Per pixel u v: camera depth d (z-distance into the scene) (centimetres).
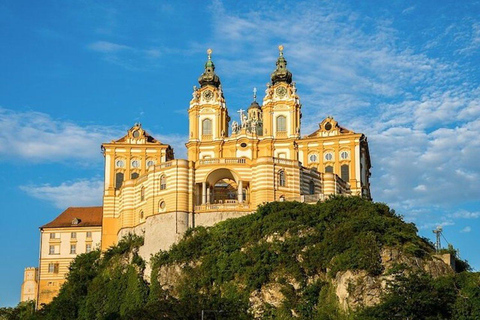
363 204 13288
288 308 11900
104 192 16350
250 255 12694
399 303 10744
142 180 14962
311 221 12862
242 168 14475
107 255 14725
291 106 17125
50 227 16825
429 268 11900
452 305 11025
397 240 12038
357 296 11362
